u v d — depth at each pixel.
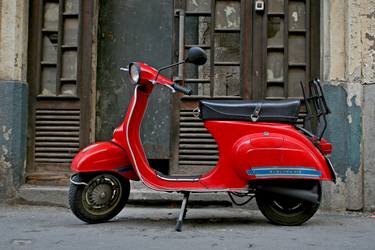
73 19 5.94
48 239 4.06
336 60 5.51
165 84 4.43
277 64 5.84
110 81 6.16
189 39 5.91
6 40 5.65
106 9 6.16
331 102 5.47
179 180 4.52
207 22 5.91
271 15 5.83
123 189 4.73
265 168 4.41
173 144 5.81
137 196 5.56
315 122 5.55
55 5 5.95
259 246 3.86
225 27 5.88
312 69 5.79
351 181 5.42
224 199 5.54
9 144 5.60
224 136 4.52
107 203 4.66
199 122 5.79
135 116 4.55
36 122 5.88
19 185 5.65
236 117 4.50
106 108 6.17
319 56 5.79
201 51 4.35
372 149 5.42
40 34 5.91
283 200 4.63
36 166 5.86
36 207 5.55
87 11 5.91
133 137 4.55
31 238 4.10
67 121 5.86
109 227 4.52
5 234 4.25
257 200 4.66
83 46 5.90
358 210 5.41
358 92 5.46
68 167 5.82
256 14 5.84
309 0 5.81
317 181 4.54
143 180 4.52
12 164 5.61
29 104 5.88
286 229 4.50
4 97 5.61
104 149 4.57
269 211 4.63
